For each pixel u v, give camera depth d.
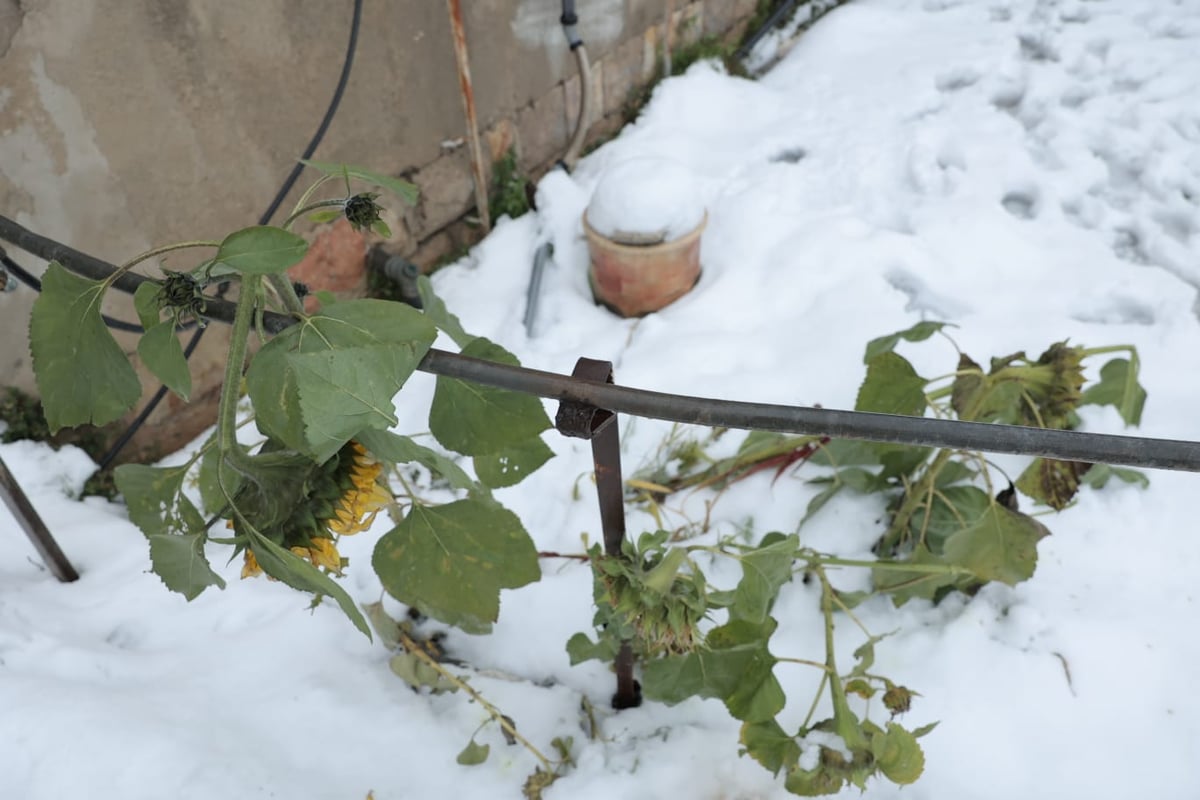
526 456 1.05
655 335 2.13
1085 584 1.58
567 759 1.33
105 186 1.64
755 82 3.02
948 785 1.34
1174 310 2.09
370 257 2.24
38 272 1.62
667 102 2.85
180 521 0.90
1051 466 1.41
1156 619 1.52
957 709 1.41
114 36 1.54
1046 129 2.65
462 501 1.00
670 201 2.07
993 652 1.47
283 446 0.81
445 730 1.35
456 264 2.43
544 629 1.54
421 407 1.96
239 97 1.77
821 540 1.67
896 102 2.79
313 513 0.77
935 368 2.00
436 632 1.52
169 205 1.75
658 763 1.33
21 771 1.14
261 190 1.90
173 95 1.67
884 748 1.16
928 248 2.30
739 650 1.23
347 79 1.93
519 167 2.55
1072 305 2.15
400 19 2.01
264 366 0.71
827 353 2.04
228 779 1.17
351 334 0.71
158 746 1.17
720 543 1.19
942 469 1.59
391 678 1.43
